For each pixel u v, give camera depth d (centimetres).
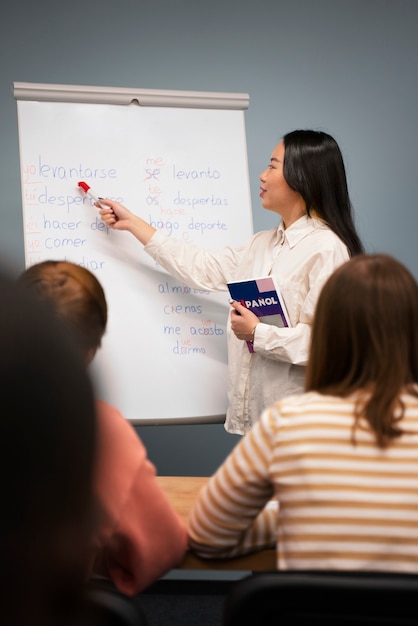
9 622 16
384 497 102
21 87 248
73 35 294
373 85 313
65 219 247
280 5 305
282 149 229
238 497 111
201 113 262
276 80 306
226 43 303
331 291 112
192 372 252
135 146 255
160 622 269
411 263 317
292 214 232
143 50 297
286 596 83
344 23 310
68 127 251
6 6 290
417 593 81
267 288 218
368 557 101
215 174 260
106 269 248
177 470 303
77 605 16
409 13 314
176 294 253
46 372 16
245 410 238
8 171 290
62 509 16
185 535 118
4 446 16
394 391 105
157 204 255
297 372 227
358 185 312
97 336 115
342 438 104
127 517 111
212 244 256
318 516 102
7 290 16
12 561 16
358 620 84
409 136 315
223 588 295
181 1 299
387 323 108
